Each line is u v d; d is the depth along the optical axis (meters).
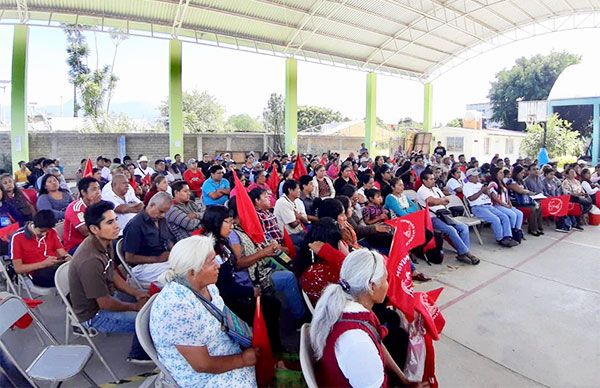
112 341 3.38
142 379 2.55
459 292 4.50
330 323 1.76
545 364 3.10
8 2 10.79
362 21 15.43
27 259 3.61
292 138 16.86
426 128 22.72
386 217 5.14
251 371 2.12
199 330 1.89
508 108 34.66
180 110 13.83
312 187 5.98
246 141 18.34
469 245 6.18
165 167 9.84
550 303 4.22
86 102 24.08
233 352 2.09
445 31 17.61
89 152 15.16
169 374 1.89
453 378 2.91
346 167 8.46
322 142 21.16
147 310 2.05
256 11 13.30
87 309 2.80
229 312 2.27
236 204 3.64
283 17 13.97
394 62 19.84
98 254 2.78
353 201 5.77
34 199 6.20
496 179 6.89
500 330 3.64
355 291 1.87
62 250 3.88
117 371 2.93
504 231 6.43
